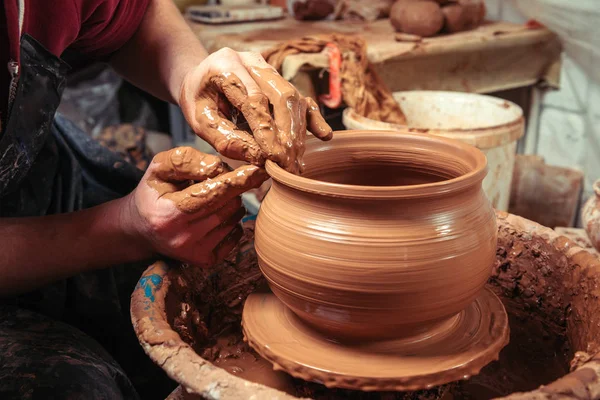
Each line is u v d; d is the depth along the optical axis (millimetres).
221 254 1074
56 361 995
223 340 1103
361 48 2049
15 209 1269
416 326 818
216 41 2557
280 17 3162
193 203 952
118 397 1029
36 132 1109
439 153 982
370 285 770
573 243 1053
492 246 862
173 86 1247
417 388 783
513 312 1138
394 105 2113
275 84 951
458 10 2508
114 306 1360
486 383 980
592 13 2430
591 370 708
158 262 1055
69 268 1088
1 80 1002
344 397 921
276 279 854
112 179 1496
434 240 777
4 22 939
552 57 2674
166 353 788
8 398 914
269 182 2158
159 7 1355
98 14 1199
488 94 2910
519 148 3000
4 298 1185
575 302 1008
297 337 885
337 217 789
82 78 3223
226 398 699
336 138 1018
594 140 2609
